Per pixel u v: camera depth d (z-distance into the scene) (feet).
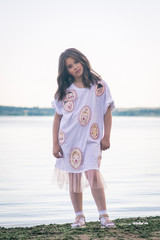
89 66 11.57
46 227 11.87
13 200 19.53
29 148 55.93
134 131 120.47
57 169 11.78
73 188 11.49
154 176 28.02
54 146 11.68
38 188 23.24
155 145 62.03
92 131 11.23
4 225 14.35
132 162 37.91
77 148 11.25
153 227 10.93
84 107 11.29
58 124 11.89
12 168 33.37
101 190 11.20
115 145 61.82
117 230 10.58
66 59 11.49
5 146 59.57
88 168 10.95
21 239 9.93
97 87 11.50
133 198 19.62
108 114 11.58
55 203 18.76
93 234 10.11
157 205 17.84
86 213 16.25
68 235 10.09
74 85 11.55
